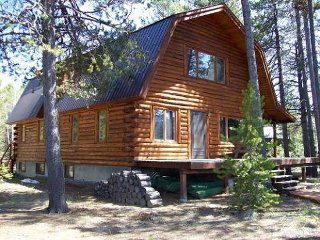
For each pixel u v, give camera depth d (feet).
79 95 42.16
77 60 39.73
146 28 50.01
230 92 58.75
